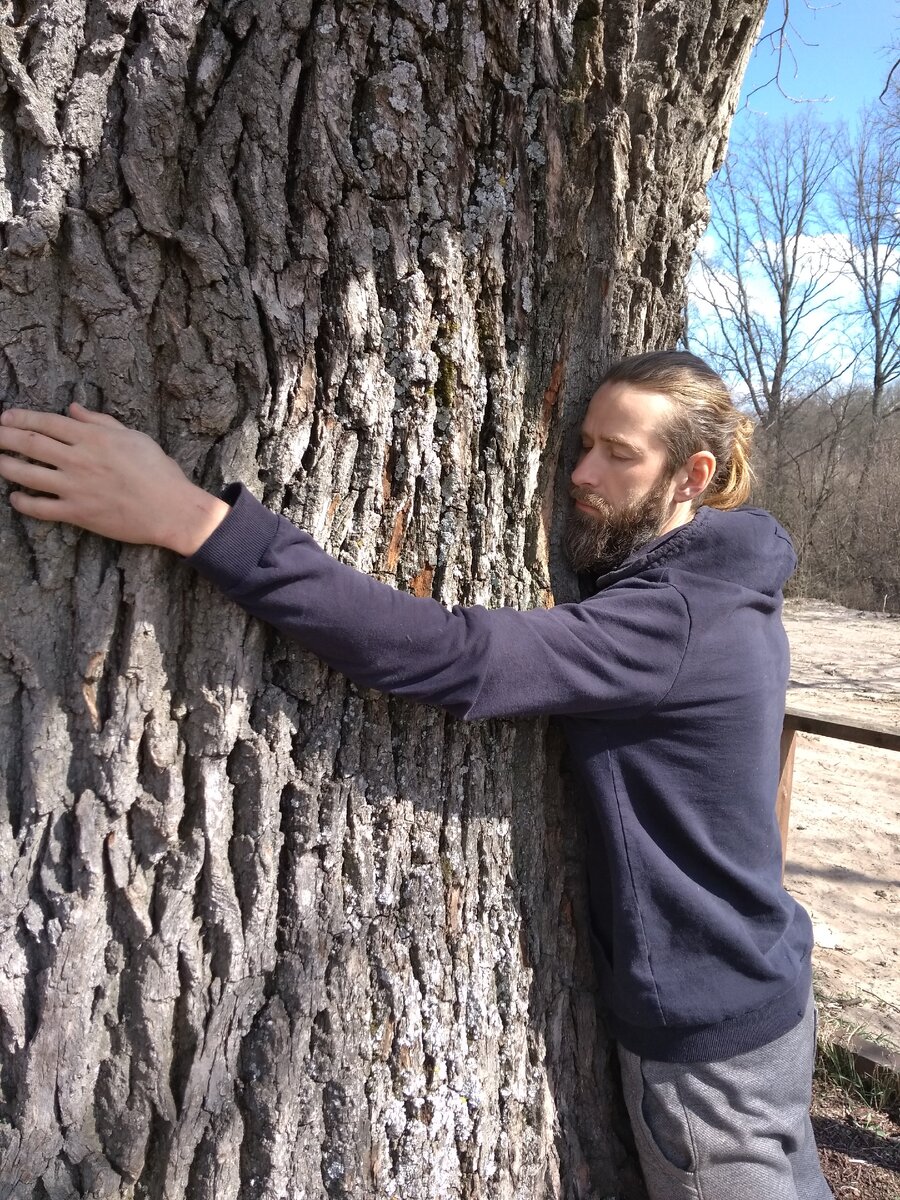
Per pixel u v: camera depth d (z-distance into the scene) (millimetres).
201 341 1217
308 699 1321
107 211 1172
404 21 1265
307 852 1330
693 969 1456
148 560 1224
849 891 4059
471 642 1261
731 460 1688
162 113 1170
